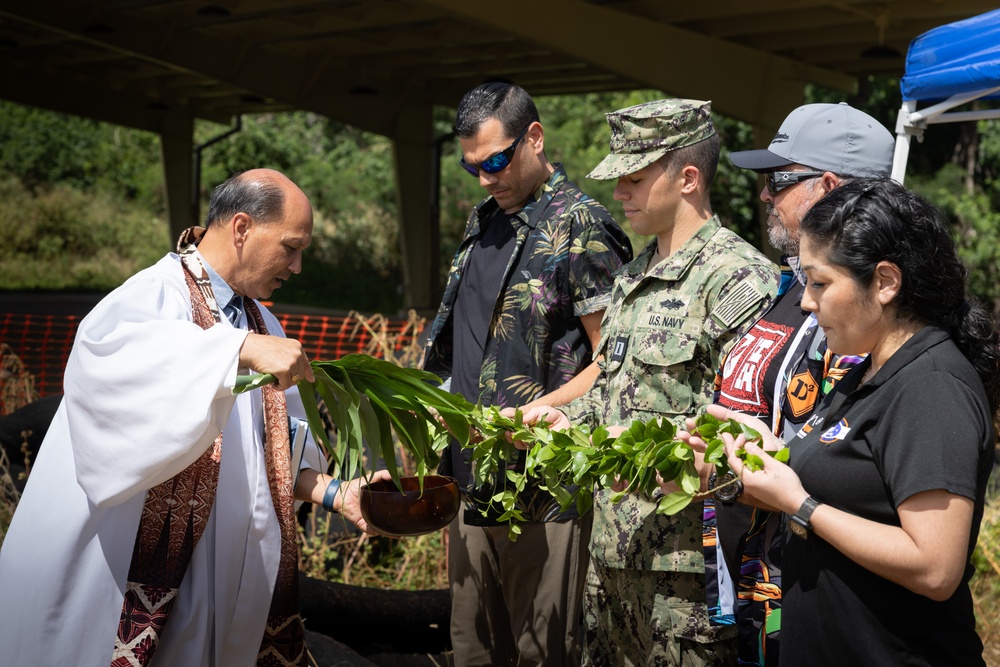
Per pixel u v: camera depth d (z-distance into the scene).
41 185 28.09
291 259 2.47
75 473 2.29
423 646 3.90
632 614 2.49
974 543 1.70
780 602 2.12
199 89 18.78
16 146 28.28
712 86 11.06
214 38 14.09
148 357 2.14
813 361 2.07
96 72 17.62
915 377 1.68
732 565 2.24
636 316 2.51
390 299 22.19
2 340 9.97
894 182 1.75
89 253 26.47
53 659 2.24
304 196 2.48
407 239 17.08
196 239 2.52
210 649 2.36
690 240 2.47
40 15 12.38
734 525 2.23
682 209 2.49
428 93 16.89
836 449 1.76
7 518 4.27
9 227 25.83
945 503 1.60
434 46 13.72
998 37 3.05
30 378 6.97
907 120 3.44
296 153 28.16
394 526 2.34
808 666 1.79
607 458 2.09
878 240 1.68
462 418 2.35
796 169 2.22
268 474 2.48
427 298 17.22
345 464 2.25
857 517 1.70
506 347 2.88
